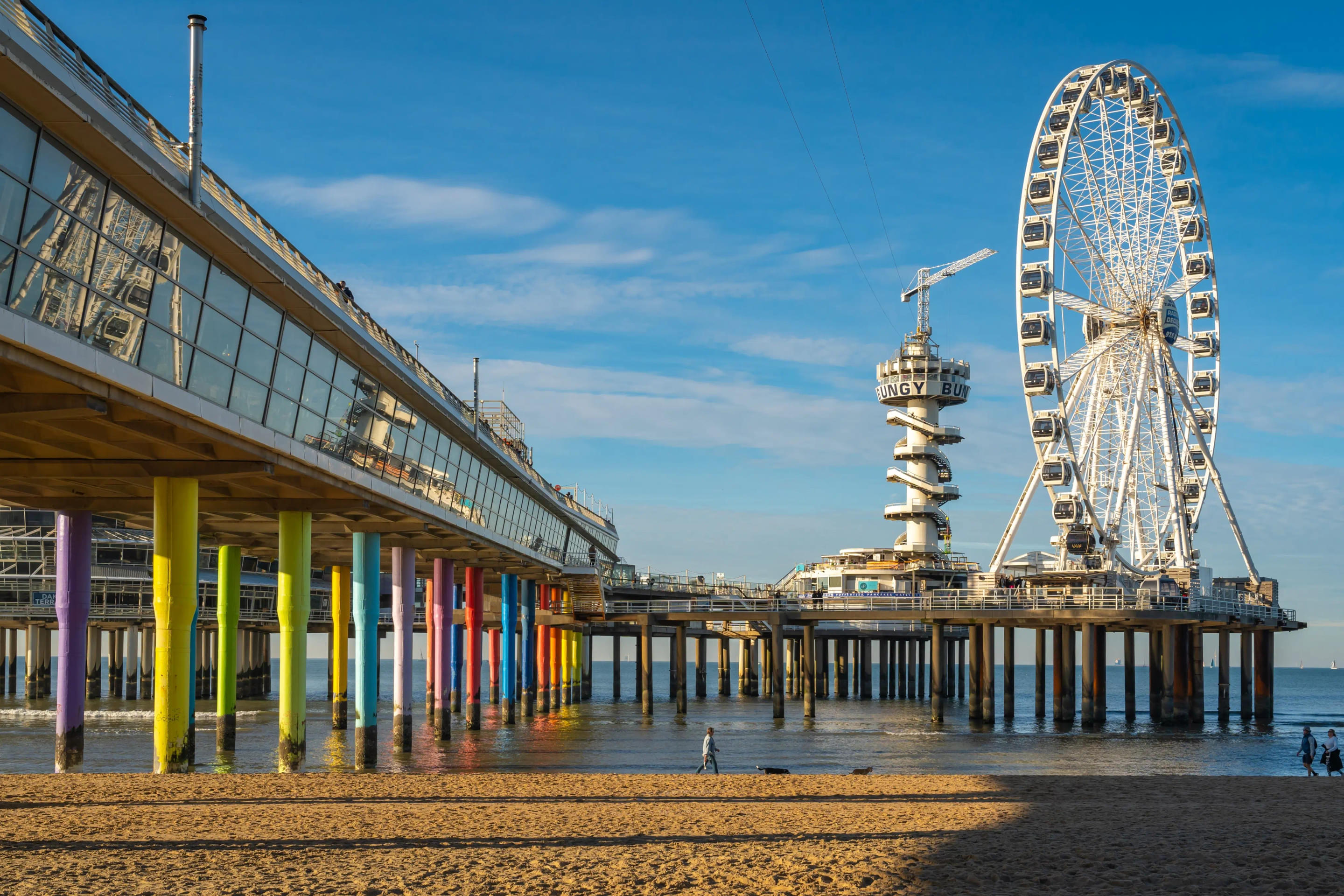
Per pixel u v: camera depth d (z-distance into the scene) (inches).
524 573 2576.3
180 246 912.3
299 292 1067.9
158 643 1074.1
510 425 2893.7
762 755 1738.4
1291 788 1071.0
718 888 546.3
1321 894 548.1
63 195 770.8
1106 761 1689.2
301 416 1200.8
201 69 896.9
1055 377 2437.3
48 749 1782.7
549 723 2476.6
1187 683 2504.9
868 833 722.8
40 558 3193.9
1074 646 2711.6
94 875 554.3
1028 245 2453.2
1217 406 2965.1
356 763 1504.7
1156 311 2573.8
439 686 2048.5
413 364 1451.8
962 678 4623.5
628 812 816.3
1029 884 563.2
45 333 762.2
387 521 1550.2
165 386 907.4
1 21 655.1
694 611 2529.5
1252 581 2928.2
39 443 1035.3
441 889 536.4
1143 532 2672.2
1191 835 719.1
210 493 1348.4
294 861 599.8
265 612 3577.8
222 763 1480.1
